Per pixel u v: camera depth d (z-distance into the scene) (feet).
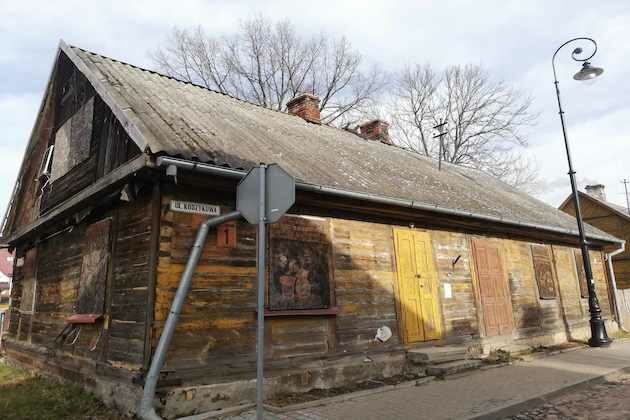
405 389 23.26
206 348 19.80
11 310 39.55
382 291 27.96
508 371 27.37
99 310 22.61
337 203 25.61
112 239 22.99
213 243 21.02
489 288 35.96
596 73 38.27
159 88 30.60
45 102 35.06
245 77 91.56
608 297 53.88
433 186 36.99
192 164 18.61
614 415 18.86
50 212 28.76
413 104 102.01
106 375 21.09
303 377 22.52
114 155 23.61
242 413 18.72
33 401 21.24
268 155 24.98
